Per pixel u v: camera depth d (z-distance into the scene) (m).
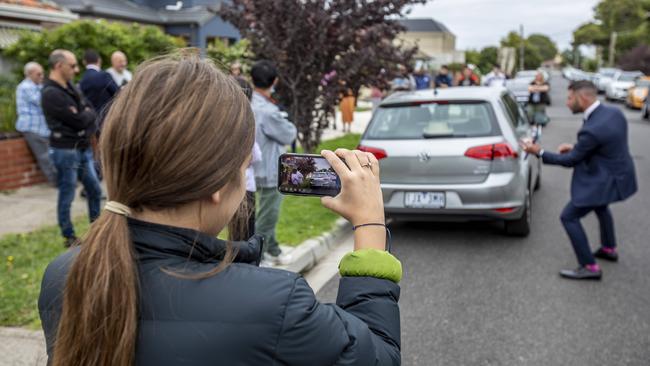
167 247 1.00
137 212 1.04
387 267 1.16
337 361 0.99
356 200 1.21
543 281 4.86
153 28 12.13
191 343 0.94
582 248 4.86
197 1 22.20
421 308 4.33
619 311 4.21
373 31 7.90
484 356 3.56
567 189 8.90
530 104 13.68
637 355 3.55
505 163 5.57
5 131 8.41
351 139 13.75
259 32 8.15
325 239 5.80
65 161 5.28
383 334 1.10
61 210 5.40
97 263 0.96
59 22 12.26
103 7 18.36
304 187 1.34
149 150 0.98
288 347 0.95
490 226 6.66
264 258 4.94
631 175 4.77
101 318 0.94
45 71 10.49
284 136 4.48
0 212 6.82
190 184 1.01
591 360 3.49
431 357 3.56
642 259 5.45
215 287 0.97
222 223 1.13
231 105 1.06
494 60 72.25
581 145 4.66
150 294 0.97
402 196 5.76
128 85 1.06
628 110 26.62
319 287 4.73
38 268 4.76
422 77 18.12
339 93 8.43
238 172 1.11
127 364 0.93
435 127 5.77
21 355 3.30
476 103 5.83
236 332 0.94
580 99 4.71
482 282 4.87
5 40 11.13
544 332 3.88
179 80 1.04
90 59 6.93
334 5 7.97
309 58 7.98
